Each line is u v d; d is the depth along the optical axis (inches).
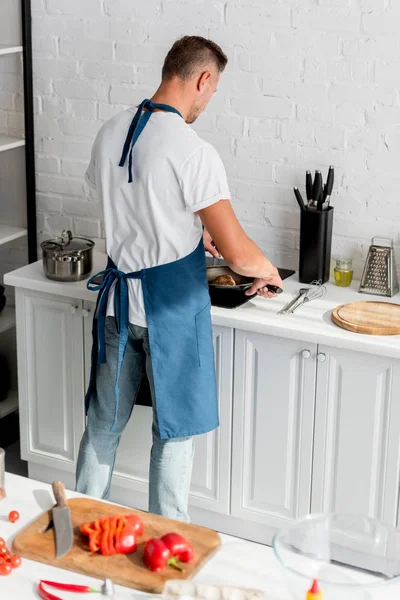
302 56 138.6
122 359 123.0
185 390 122.1
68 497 89.0
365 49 134.3
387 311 130.3
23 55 155.8
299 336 124.9
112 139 117.2
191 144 111.3
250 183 148.5
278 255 150.5
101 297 123.6
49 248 140.1
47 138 161.3
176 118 114.3
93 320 127.2
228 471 137.6
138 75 151.3
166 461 126.0
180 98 117.0
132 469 145.6
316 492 132.6
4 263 174.1
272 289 124.8
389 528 74.1
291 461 133.2
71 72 155.8
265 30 139.8
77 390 145.6
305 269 142.2
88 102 156.3
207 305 122.0
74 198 162.9
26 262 171.9
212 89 119.3
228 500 139.1
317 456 131.0
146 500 147.8
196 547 80.3
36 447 153.0
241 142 146.8
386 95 135.1
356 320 126.3
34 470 156.3
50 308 143.0
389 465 126.4
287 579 68.1
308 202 141.6
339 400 127.1
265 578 76.9
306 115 141.1
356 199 142.0
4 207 167.8
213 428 124.8
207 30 143.9
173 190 112.7
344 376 125.5
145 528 83.2
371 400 124.9
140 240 117.8
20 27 155.9
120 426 130.9
